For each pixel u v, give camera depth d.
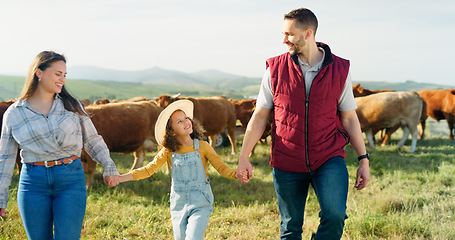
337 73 3.11
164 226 5.19
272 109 3.47
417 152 12.16
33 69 3.00
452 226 4.90
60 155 3.03
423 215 5.46
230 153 13.01
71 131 3.05
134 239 4.77
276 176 3.37
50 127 2.96
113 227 5.16
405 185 7.42
